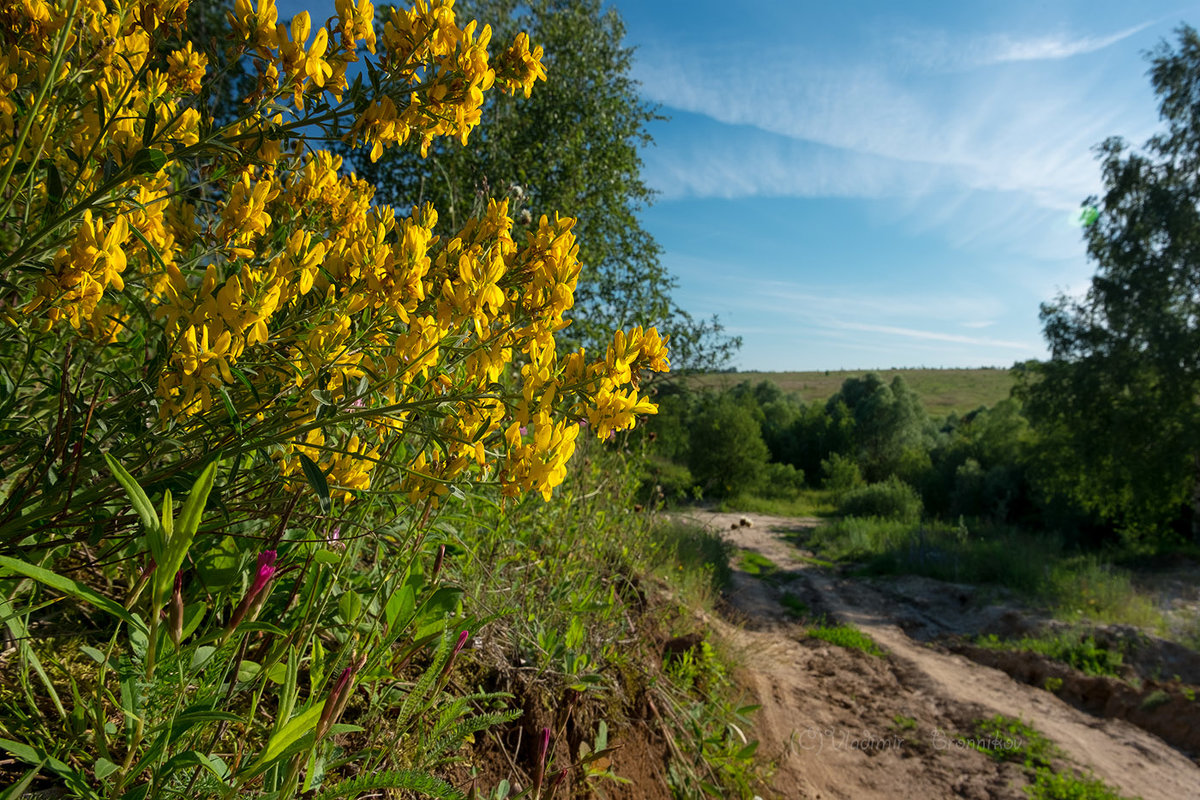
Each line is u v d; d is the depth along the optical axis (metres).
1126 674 9.34
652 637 3.86
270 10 1.06
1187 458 17.38
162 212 1.16
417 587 1.24
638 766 2.77
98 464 1.03
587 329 8.28
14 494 1.04
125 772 0.82
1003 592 13.77
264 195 1.17
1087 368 19.12
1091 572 13.98
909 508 26.00
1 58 1.02
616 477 4.49
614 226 10.33
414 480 1.20
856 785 5.23
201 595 1.17
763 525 25.34
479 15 9.05
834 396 52.47
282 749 0.83
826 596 13.88
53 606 1.32
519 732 2.11
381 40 1.13
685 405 10.48
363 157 6.46
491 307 1.16
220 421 1.05
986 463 26.92
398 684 1.51
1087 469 19.03
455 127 1.18
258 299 0.96
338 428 1.23
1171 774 6.80
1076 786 5.90
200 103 1.11
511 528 2.53
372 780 0.91
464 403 1.18
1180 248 18.31
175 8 1.17
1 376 1.08
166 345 0.96
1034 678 9.59
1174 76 18.59
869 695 7.66
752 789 3.62
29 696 1.00
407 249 1.09
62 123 1.17
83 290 0.90
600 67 10.08
